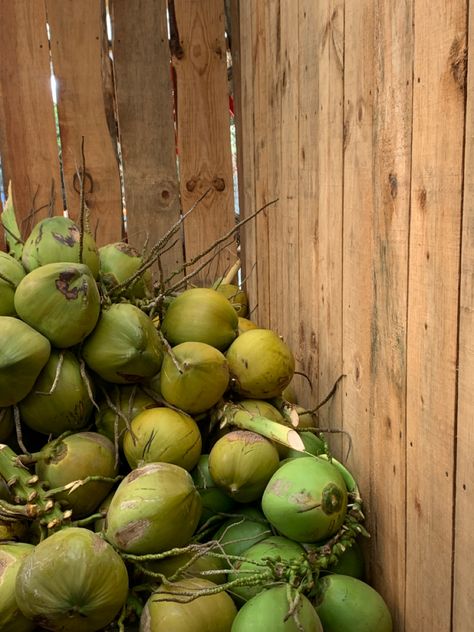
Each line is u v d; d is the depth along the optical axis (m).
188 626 1.13
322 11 1.54
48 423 1.44
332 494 1.26
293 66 1.83
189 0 2.77
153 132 2.82
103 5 2.73
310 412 1.70
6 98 2.72
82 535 1.14
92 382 1.52
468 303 0.91
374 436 1.32
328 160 1.55
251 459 1.38
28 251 1.58
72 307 1.39
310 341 1.80
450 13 0.91
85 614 1.08
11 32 2.68
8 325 1.36
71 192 2.80
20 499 1.31
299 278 1.89
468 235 0.89
